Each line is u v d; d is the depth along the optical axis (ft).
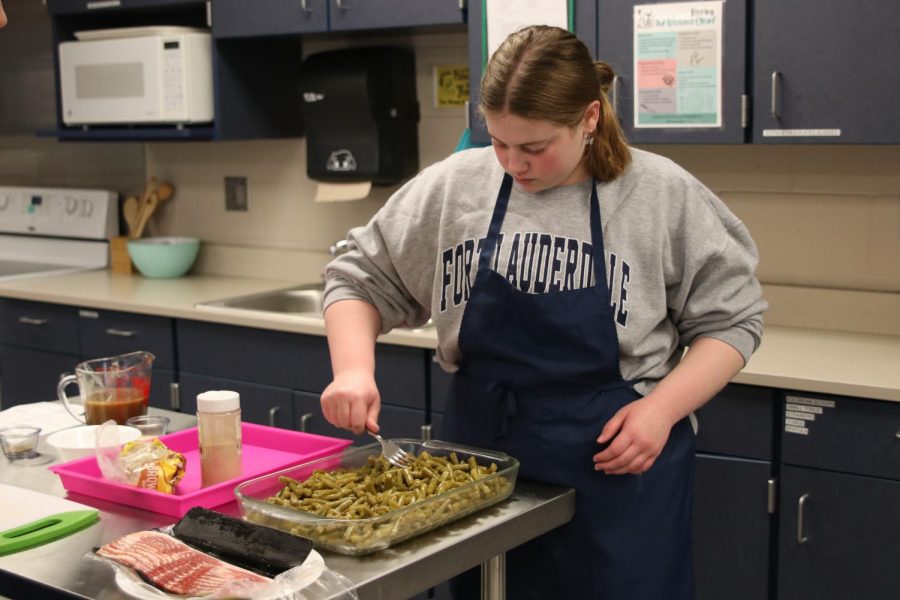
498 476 5.04
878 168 9.11
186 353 11.05
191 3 11.69
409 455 5.40
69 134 12.71
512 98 5.06
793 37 8.32
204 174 13.35
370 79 10.87
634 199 5.59
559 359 5.63
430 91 11.37
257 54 11.94
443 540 4.64
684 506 5.85
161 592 4.09
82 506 5.01
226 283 12.57
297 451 6.04
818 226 9.45
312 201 12.45
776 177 9.57
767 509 8.04
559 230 5.60
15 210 14.60
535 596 5.83
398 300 6.18
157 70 11.65
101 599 4.06
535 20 9.35
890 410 7.47
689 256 5.60
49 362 12.20
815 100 8.32
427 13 9.98
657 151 10.12
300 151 12.48
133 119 12.02
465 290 5.76
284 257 12.78
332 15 10.57
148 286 12.35
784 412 7.89
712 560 8.32
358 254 6.12
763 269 9.77
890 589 7.64
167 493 5.10
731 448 8.14
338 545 4.43
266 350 10.45
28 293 12.10
